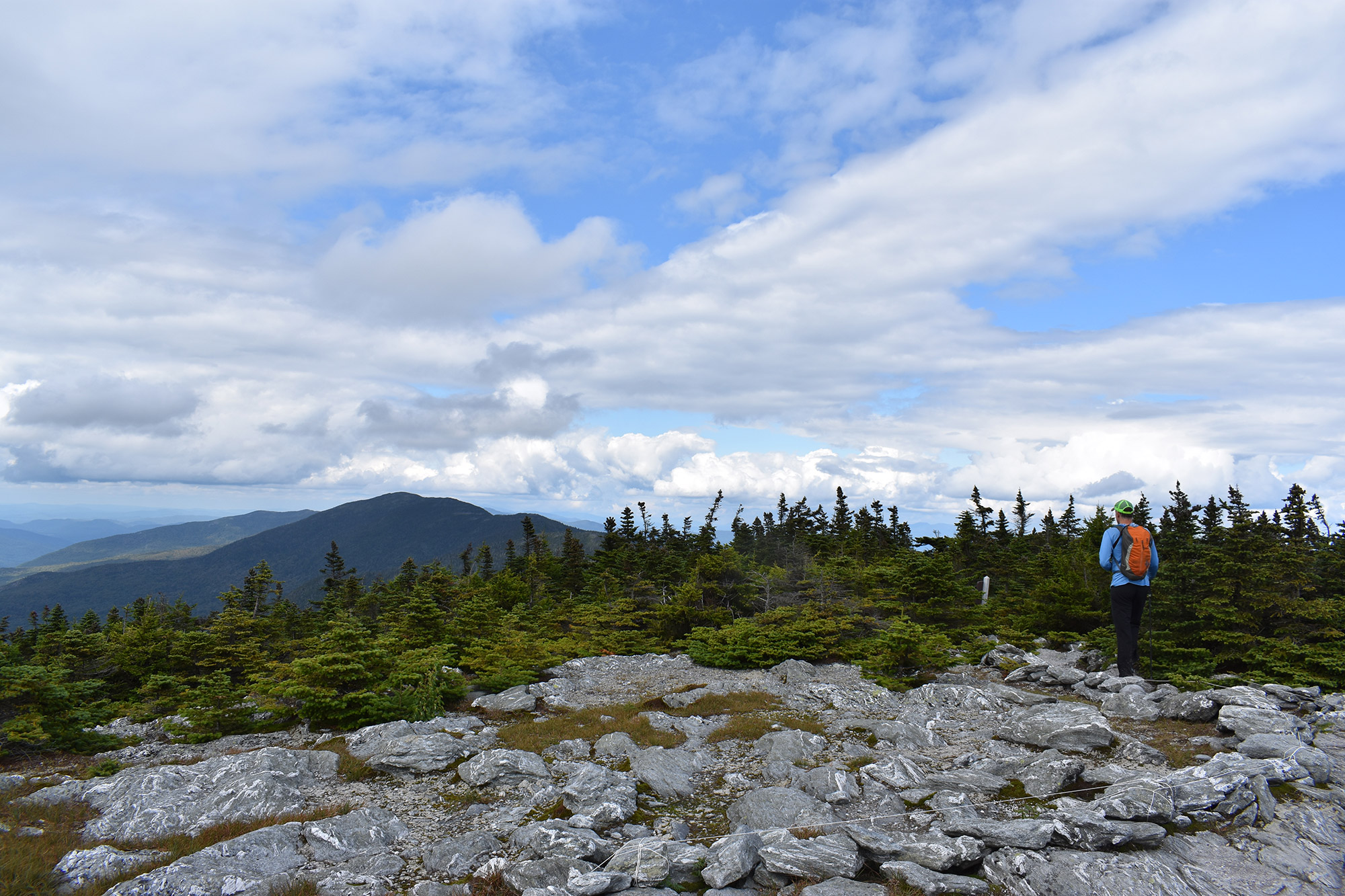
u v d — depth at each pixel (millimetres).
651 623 35062
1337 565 22375
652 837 9078
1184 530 39812
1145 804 7574
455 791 11500
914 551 37250
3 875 8156
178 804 11008
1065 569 33281
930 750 12039
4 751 17156
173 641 35812
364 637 19656
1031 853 7145
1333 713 11281
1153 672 17703
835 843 7867
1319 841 7246
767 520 79062
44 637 39562
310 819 10102
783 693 18422
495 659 23922
